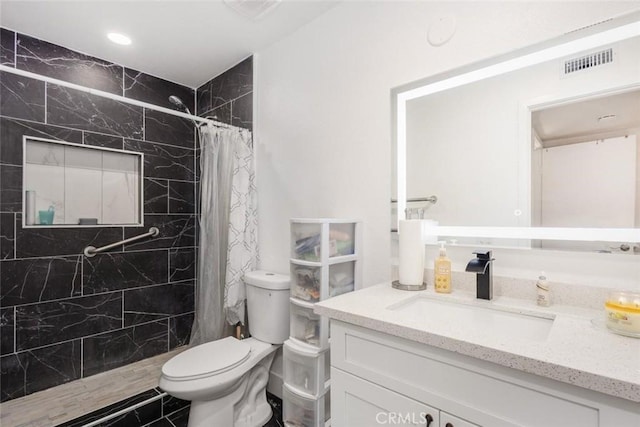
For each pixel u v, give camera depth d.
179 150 2.61
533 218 1.18
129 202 2.34
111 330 2.21
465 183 1.34
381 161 1.55
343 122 1.71
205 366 1.51
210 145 1.99
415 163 1.47
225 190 2.03
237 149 2.09
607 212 1.04
